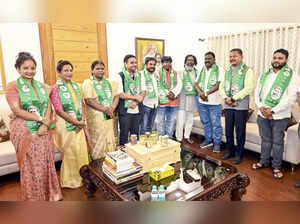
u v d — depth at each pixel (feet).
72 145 7.22
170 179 5.66
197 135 12.73
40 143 5.99
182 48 13.96
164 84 10.57
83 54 10.76
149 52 12.73
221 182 5.36
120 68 12.00
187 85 10.89
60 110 6.93
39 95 6.04
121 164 5.51
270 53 10.84
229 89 8.96
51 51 9.82
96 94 7.75
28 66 5.73
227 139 9.37
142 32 12.30
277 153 7.71
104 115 7.87
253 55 11.51
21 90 5.75
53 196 6.39
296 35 9.84
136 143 6.83
